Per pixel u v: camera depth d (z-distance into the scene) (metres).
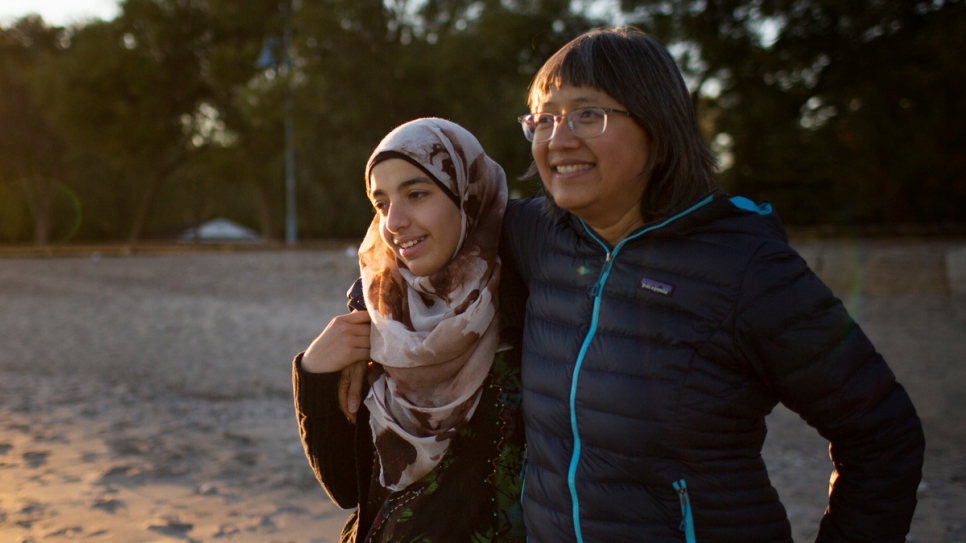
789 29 26.77
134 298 14.29
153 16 34.94
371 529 1.80
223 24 35.56
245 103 32.53
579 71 1.46
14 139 44.62
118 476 4.10
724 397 1.42
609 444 1.46
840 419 1.39
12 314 11.98
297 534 3.33
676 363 1.42
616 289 1.49
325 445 1.85
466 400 1.69
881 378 1.40
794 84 28.80
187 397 6.33
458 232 1.74
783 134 32.53
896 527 1.39
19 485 3.88
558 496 1.52
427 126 1.74
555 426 1.54
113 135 35.88
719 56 26.47
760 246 1.43
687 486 1.42
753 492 1.46
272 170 39.75
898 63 27.80
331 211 45.16
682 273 1.44
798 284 1.39
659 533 1.43
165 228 59.91
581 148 1.47
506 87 33.97
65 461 4.36
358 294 1.95
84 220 51.72
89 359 8.09
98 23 36.81
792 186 33.09
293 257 28.06
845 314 1.41
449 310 1.68
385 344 1.70
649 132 1.46
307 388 1.80
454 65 33.91
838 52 27.45
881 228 30.72
